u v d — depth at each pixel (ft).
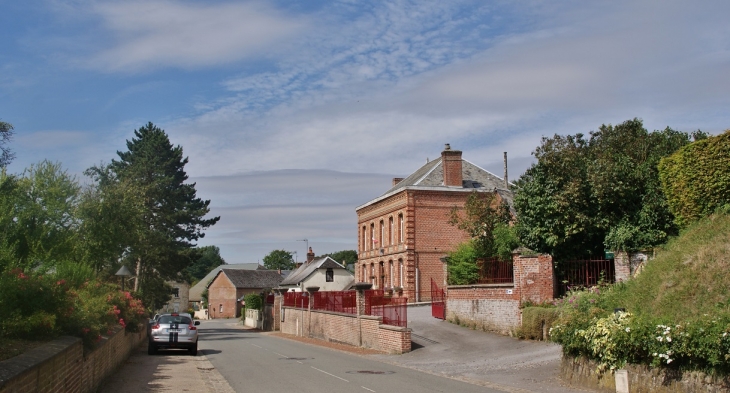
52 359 28.45
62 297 38.11
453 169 152.25
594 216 75.46
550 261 75.72
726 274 46.47
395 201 157.69
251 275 368.68
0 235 79.10
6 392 21.03
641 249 69.41
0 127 66.69
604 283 71.72
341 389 47.85
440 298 104.63
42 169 98.02
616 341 41.81
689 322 38.83
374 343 86.28
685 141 78.33
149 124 190.29
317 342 112.57
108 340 52.21
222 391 46.93
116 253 114.11
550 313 69.77
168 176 181.68
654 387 38.93
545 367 55.83
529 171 81.61
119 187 120.37
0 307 33.30
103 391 45.78
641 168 74.33
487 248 97.04
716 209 58.85
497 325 80.79
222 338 134.31
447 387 48.26
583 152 83.30
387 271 161.99
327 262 234.79
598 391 43.62
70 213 101.81
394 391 46.42
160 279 173.17
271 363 70.85
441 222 149.79
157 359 75.82
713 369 35.42
